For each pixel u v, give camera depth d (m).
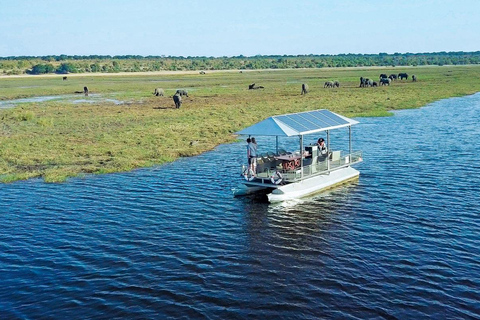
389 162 32.88
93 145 41.16
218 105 70.50
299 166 26.78
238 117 56.72
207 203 24.72
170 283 15.97
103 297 15.18
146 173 31.42
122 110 67.00
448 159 33.03
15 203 25.41
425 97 75.44
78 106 73.69
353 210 23.02
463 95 79.00
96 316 14.09
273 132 24.81
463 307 14.08
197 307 14.39
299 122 26.31
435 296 14.71
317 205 23.98
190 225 21.47
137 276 16.56
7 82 144.75
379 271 16.44
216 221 21.94
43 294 15.51
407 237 19.38
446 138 40.94
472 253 17.70
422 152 35.66
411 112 59.34
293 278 16.08
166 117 58.34
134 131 48.12
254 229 20.80
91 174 31.53
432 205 23.36
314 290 15.23
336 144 40.31
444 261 17.08
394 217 21.84
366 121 52.78
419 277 15.94
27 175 30.88
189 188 27.66
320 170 26.59
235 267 17.03
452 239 19.05
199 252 18.44
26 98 91.06
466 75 136.25
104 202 25.25
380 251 18.09
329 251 18.20
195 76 175.50
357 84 110.88
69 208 24.36
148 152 37.72
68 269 17.31
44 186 28.69
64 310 14.48
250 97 82.50
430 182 27.45
